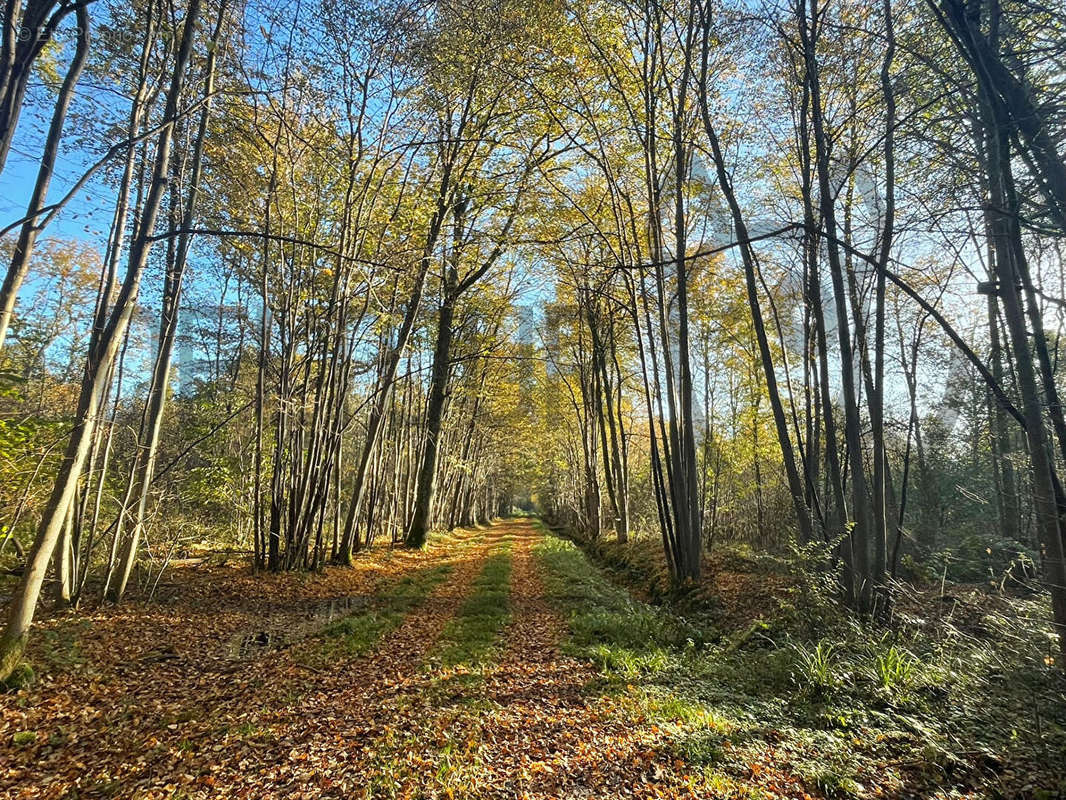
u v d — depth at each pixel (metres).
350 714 5.37
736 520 21.27
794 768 4.34
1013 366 11.12
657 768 4.36
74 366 11.52
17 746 4.55
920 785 4.14
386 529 25.67
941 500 15.65
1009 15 6.21
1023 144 5.95
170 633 7.71
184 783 4.10
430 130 13.29
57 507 5.92
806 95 9.48
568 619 9.73
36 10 5.18
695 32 11.15
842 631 7.20
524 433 36.31
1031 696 5.04
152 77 8.63
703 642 8.46
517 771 4.32
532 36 11.35
